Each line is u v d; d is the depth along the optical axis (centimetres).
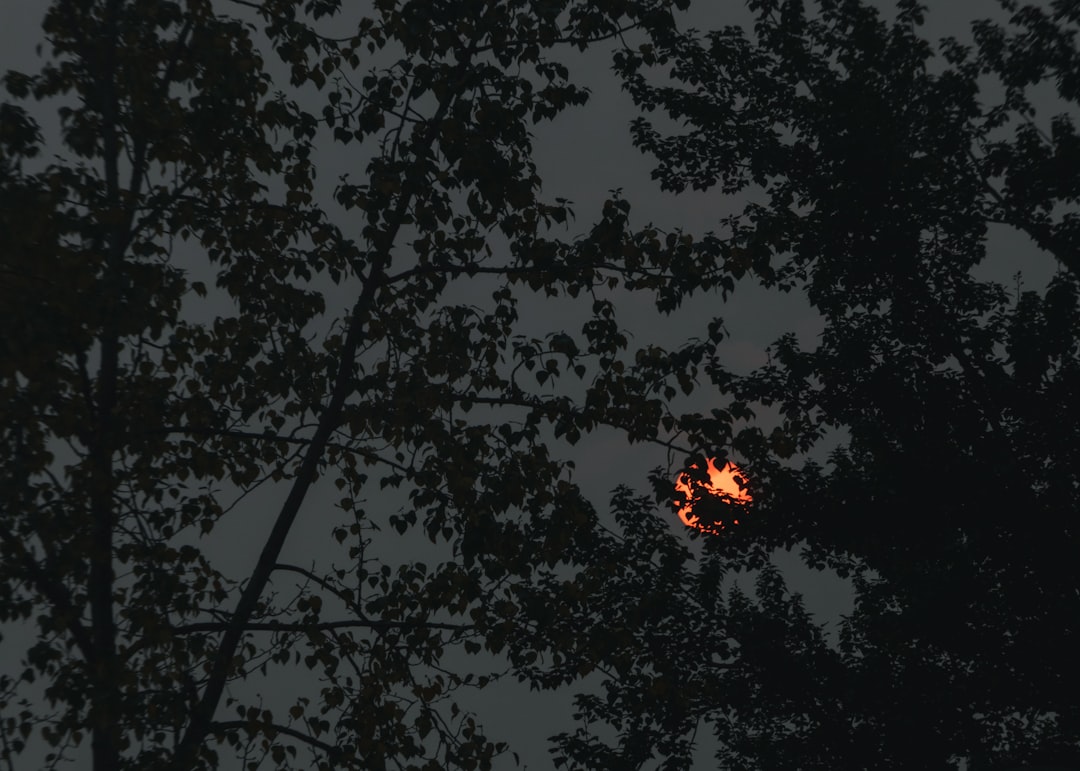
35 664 1514
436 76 1750
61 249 1507
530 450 1755
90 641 1555
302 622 1711
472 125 1750
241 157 1834
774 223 1744
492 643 1686
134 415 1719
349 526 1794
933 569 2364
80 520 1580
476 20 1744
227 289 1878
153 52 1769
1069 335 2333
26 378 1535
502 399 1744
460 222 1839
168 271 1689
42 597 1595
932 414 2355
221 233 1888
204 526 1816
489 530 1645
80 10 1700
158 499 1800
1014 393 2333
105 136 1723
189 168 1784
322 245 1864
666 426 1738
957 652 2323
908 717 2278
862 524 2298
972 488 2267
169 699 1471
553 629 1711
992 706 2333
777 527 2317
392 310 1908
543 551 1739
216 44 1719
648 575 2234
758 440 1756
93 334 1550
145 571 1577
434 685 1709
